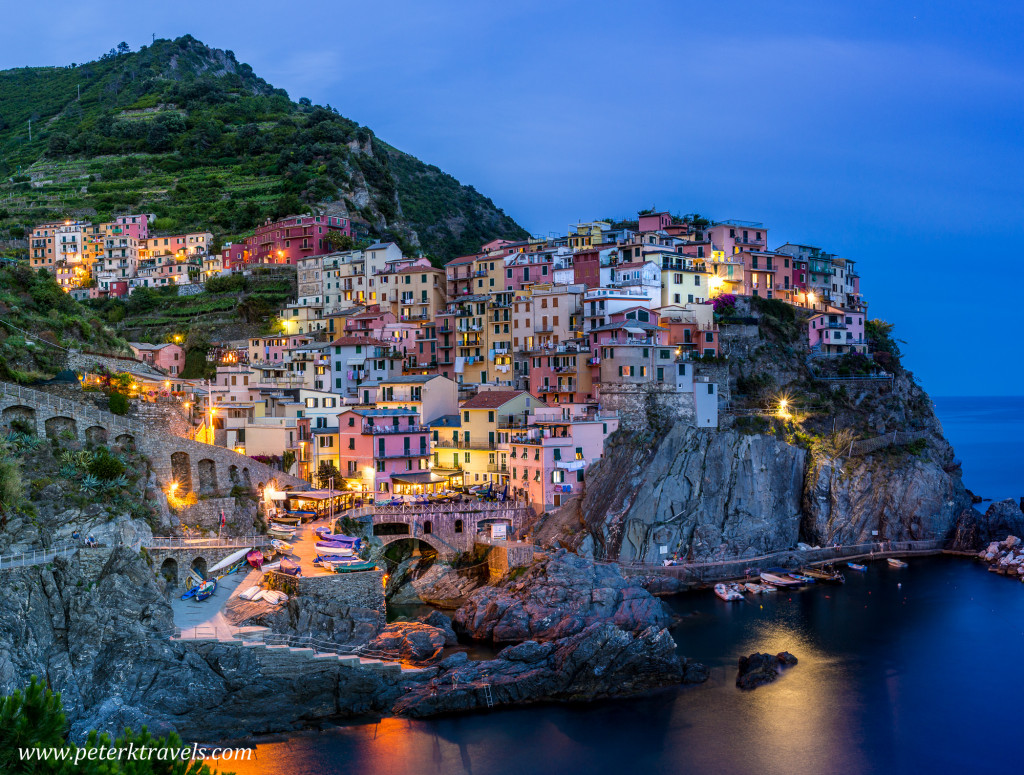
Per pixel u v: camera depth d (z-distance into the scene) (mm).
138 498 91938
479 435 140250
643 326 141125
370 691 82312
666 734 79500
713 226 180125
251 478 116188
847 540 139875
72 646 74312
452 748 75750
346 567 93688
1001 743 79125
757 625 108125
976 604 116812
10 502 79500
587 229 189750
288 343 180750
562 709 84000
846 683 91438
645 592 106625
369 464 129625
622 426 135875
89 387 106062
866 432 153750
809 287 188000
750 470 133625
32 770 33000
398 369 170125
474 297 172125
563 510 126812
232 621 83875
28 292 125750
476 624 102125
